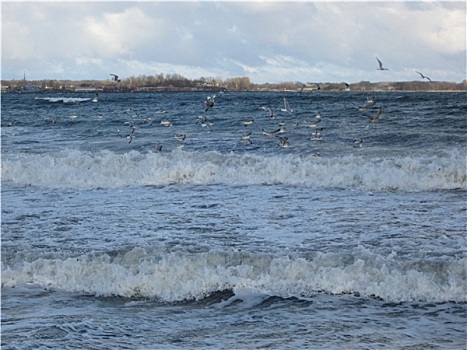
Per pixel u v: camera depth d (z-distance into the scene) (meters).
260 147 53.62
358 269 21.83
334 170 39.28
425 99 121.94
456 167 37.88
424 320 18.66
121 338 17.25
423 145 51.59
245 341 17.00
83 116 95.06
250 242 25.72
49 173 41.12
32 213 31.39
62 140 61.56
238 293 21.16
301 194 35.25
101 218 30.16
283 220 29.27
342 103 118.94
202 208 32.03
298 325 18.23
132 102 146.00
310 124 65.62
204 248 24.92
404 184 36.78
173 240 26.22
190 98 171.62
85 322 18.52
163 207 32.38
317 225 28.28
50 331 17.69
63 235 27.19
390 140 54.62
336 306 19.89
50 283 22.42
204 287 21.53
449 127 62.09
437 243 25.20
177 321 18.78
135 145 56.59
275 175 39.25
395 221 28.80
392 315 19.08
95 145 57.03
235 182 38.91
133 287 21.67
